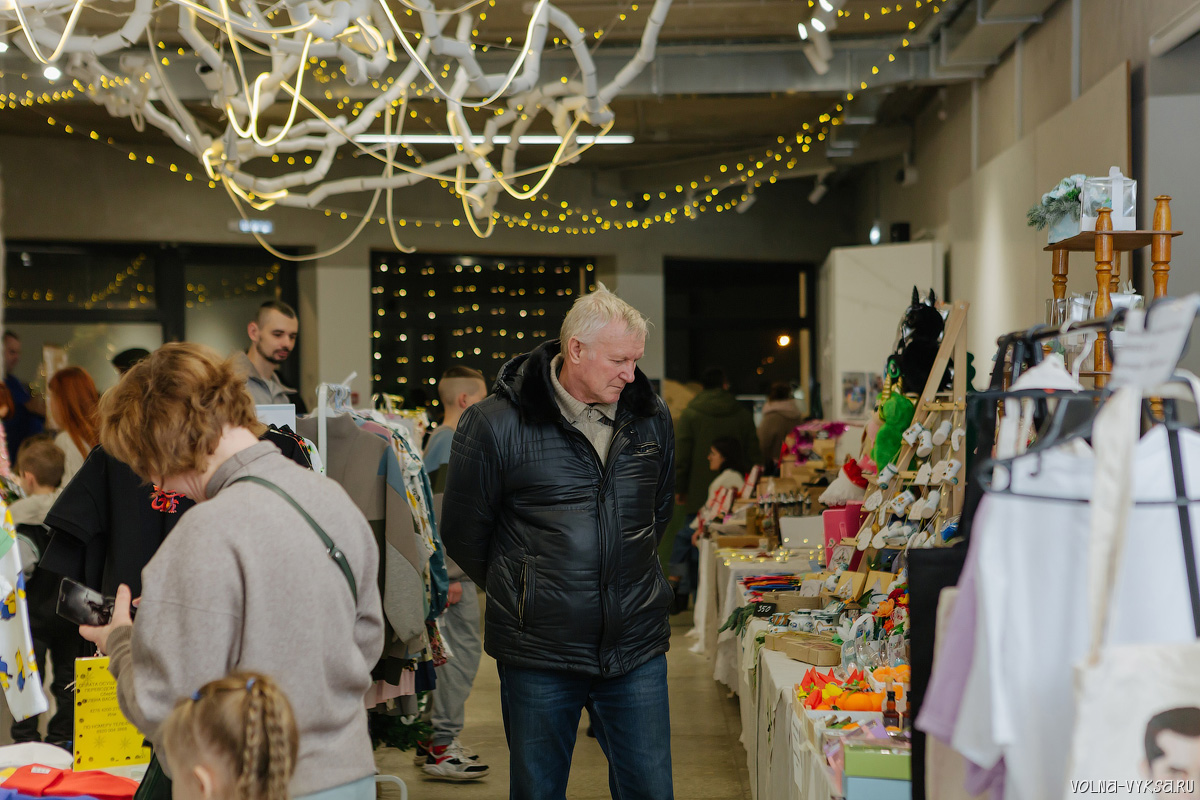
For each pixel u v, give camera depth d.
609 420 2.62
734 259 11.20
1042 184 5.48
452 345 10.88
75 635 3.96
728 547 5.73
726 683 5.20
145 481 1.75
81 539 2.62
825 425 6.99
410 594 3.22
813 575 4.23
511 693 2.56
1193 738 1.14
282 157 9.63
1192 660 1.15
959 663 1.40
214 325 9.93
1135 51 4.51
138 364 1.68
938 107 7.99
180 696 1.52
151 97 5.36
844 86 6.67
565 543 2.51
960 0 6.09
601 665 2.50
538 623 2.50
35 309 9.25
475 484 2.56
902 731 2.17
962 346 3.28
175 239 9.34
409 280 10.72
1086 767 1.14
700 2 6.22
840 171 10.31
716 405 8.08
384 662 3.27
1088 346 2.82
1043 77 5.75
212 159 5.40
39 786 1.95
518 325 11.06
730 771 4.16
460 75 4.77
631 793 2.57
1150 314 1.18
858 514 4.10
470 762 4.12
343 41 4.34
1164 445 1.37
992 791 1.39
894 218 9.69
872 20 6.56
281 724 1.41
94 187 9.06
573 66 6.65
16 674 2.18
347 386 3.54
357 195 9.92
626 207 10.70
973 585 1.39
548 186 10.57
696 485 8.03
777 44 6.81
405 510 3.25
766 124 8.85
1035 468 1.34
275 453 1.71
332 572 1.66
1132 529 1.34
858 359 8.29
